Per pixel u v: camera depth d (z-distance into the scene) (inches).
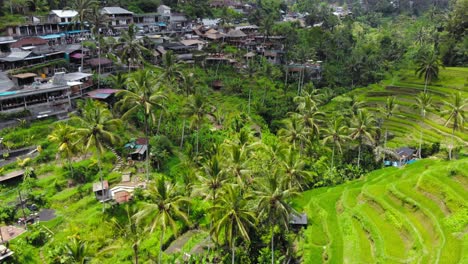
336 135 3481.8
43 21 4985.2
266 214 2236.7
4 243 2239.2
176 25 6973.4
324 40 6968.5
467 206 2428.6
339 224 2723.9
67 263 2171.5
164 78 4249.5
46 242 2380.7
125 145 3373.5
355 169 3619.6
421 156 4033.0
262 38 6865.2
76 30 5255.9
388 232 2507.4
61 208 2667.3
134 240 2226.9
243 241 2512.3
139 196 2832.2
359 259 2335.1
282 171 2684.5
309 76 5900.6
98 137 2677.2
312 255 2429.9
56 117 3454.7
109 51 4894.2
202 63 5595.5
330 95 5477.4
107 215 2642.7
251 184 2501.2
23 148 3070.9
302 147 3555.6
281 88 5502.0
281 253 2498.8
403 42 7283.5
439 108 4707.2
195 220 2819.9
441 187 2650.1
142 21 6456.7
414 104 4771.2
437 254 2142.0
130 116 3722.9
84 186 2881.4
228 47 6323.8
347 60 6466.5
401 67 6230.3
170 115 3905.0
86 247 2108.8
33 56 4077.3
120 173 3102.9
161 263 2347.4
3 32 4598.9
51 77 3981.3
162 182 2073.1
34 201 2662.4
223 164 2541.8
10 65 3919.8
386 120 4724.4
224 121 4284.0
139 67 4803.2
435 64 4945.9
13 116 3253.0
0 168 2815.0
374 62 6220.5
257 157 2942.9
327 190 3240.7
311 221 2783.0
